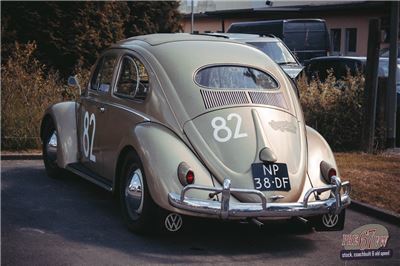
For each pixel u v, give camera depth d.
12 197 7.38
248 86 6.27
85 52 16.78
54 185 8.08
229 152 5.66
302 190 5.74
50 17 16.34
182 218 5.78
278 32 19.81
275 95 6.32
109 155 6.78
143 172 5.72
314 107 11.38
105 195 7.62
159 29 20.83
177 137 5.78
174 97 6.01
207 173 5.56
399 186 8.30
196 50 6.48
